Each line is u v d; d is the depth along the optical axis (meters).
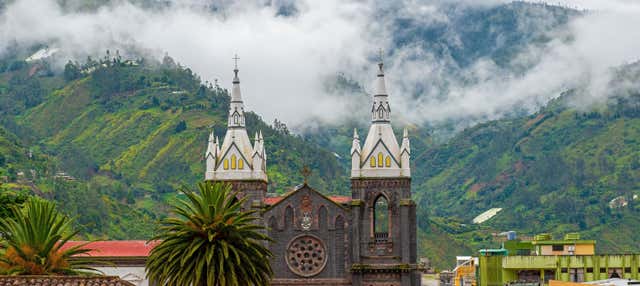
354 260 169.50
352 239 170.38
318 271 170.12
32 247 132.75
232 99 178.38
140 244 185.50
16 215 140.12
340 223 171.50
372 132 175.50
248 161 174.50
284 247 170.88
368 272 169.75
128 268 177.00
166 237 136.12
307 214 171.88
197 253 134.50
